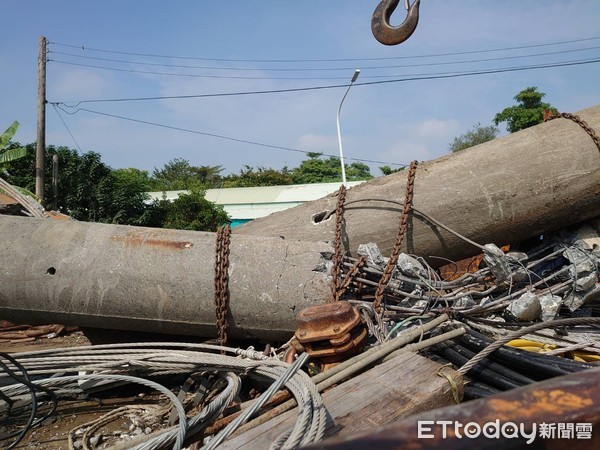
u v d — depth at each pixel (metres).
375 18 5.57
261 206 26.06
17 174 20.36
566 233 5.41
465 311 4.19
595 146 5.11
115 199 20.77
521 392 1.02
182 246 4.52
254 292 4.28
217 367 3.61
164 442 2.58
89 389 4.34
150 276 4.37
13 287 4.43
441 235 5.30
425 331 3.58
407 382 2.79
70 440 3.60
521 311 4.24
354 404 2.59
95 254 4.48
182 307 4.38
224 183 43.44
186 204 22.36
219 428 2.87
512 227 5.29
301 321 3.38
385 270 4.32
